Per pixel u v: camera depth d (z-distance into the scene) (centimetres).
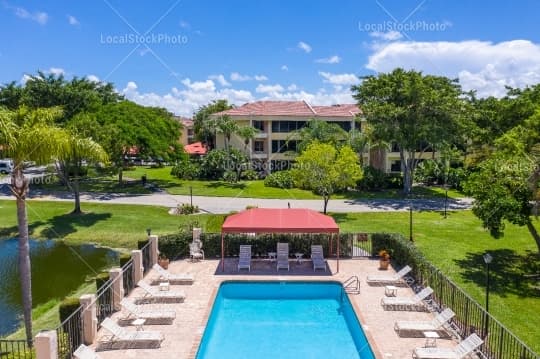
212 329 1662
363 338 1534
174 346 1438
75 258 2836
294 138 6384
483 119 4419
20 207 1562
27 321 1570
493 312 1773
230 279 2114
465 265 2416
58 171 4038
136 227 3500
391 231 3266
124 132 4900
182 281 2078
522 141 2227
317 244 2522
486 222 2105
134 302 1808
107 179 6234
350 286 2019
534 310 1797
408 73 4766
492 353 1349
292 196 4944
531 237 3059
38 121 1633
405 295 1894
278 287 2089
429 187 5650
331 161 3553
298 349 1495
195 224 3153
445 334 1523
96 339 1480
